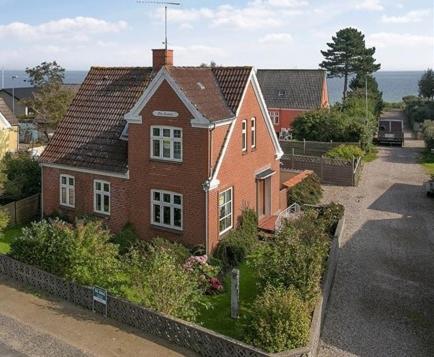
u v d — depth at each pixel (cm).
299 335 1407
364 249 2523
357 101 6912
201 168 2230
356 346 1603
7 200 3020
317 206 3139
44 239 1981
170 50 2686
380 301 1939
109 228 2555
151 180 2378
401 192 3803
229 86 2517
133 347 1533
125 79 2827
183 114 2228
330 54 9419
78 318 1720
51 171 2744
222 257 2288
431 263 2342
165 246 2194
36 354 1498
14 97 7456
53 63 6662
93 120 2750
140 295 1730
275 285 1664
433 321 1786
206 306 1773
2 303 1836
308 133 5338
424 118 8350
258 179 2742
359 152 4606
